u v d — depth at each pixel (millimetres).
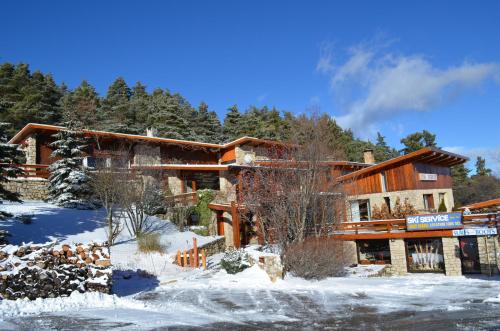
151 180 24562
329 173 22703
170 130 51250
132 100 61062
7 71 49875
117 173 22453
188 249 20484
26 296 10328
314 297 12836
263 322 9625
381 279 16969
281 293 13516
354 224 21938
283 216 19672
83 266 11492
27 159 26797
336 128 46969
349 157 46875
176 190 28031
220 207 24391
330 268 17250
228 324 9383
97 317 9477
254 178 23000
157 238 20016
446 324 9156
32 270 10516
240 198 24062
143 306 11117
